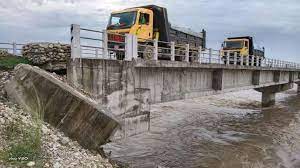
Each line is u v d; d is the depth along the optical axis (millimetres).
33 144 7090
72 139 8891
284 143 18109
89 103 9109
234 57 24734
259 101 43250
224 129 22312
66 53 12305
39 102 9000
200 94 18516
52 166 6781
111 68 11297
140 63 12625
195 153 15695
